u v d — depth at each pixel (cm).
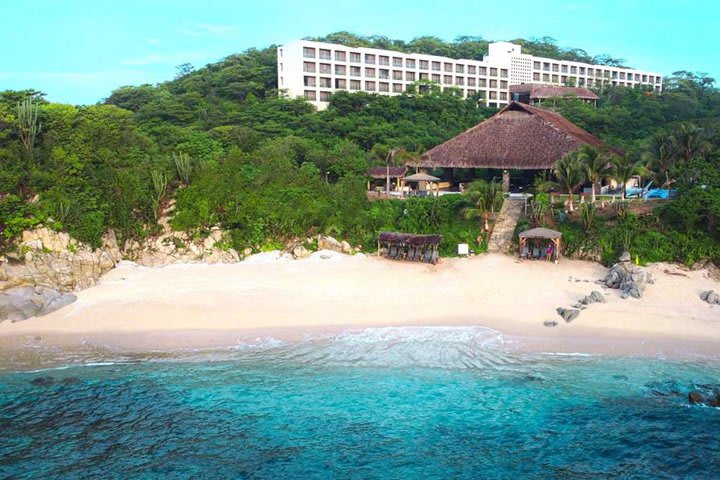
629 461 2211
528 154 5738
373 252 4753
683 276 3966
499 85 13288
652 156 5481
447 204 5084
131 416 2534
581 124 9075
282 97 9969
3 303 3569
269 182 5388
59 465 2197
